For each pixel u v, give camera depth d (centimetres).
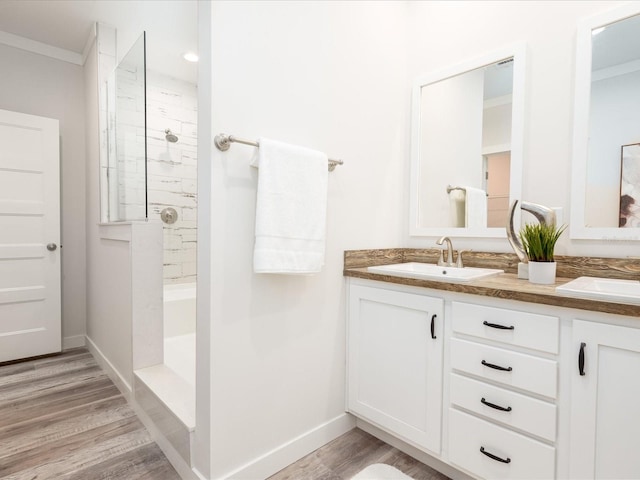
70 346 301
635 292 116
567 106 153
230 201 128
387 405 155
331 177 166
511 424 117
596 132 145
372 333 162
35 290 272
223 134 123
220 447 127
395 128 204
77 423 180
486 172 178
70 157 302
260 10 136
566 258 150
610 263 139
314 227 143
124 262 207
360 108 180
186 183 338
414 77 207
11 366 257
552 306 108
